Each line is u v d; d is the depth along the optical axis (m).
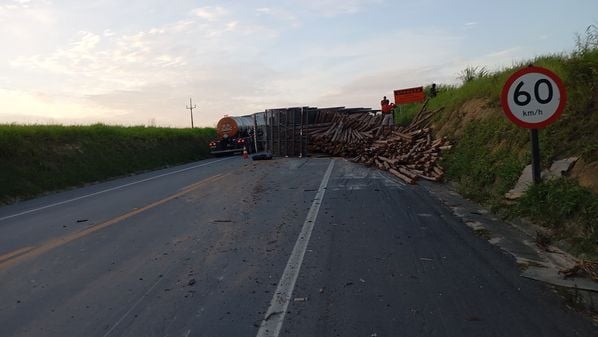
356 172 16.62
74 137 21.70
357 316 4.55
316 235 7.69
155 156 25.89
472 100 16.16
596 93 8.73
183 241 7.59
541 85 7.85
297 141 24.97
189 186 14.41
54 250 7.36
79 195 14.32
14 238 8.41
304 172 17.16
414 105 28.25
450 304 4.77
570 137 8.60
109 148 22.98
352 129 24.36
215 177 16.66
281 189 13.00
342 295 5.09
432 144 15.53
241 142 31.14
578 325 4.24
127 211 10.51
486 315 4.48
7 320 4.72
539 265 5.90
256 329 4.33
